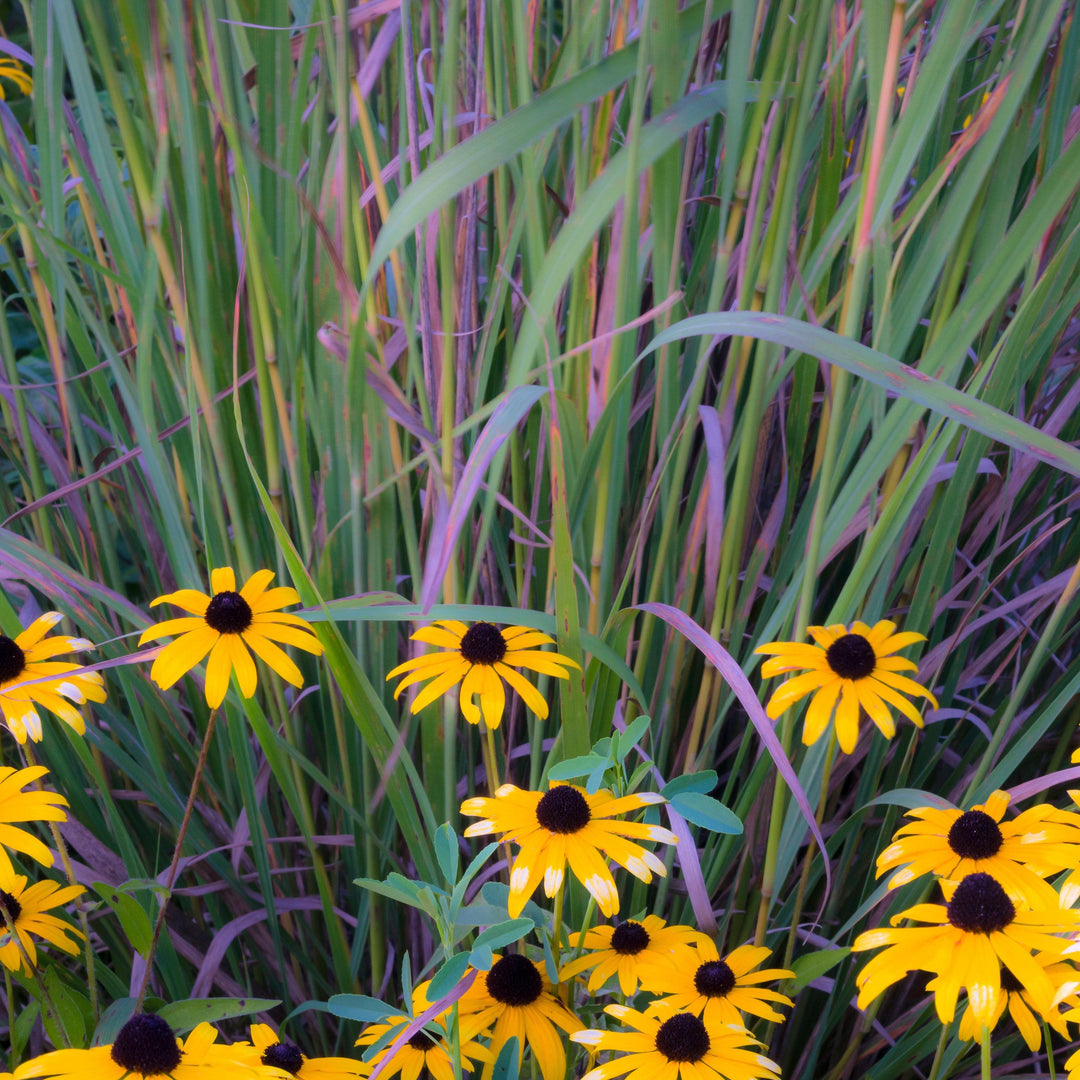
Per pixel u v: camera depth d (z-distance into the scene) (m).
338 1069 0.82
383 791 0.88
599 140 0.90
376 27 0.93
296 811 0.94
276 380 0.92
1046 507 1.06
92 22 0.85
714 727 0.96
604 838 0.79
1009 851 0.79
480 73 0.87
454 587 0.91
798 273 0.88
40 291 1.01
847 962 0.98
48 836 0.99
